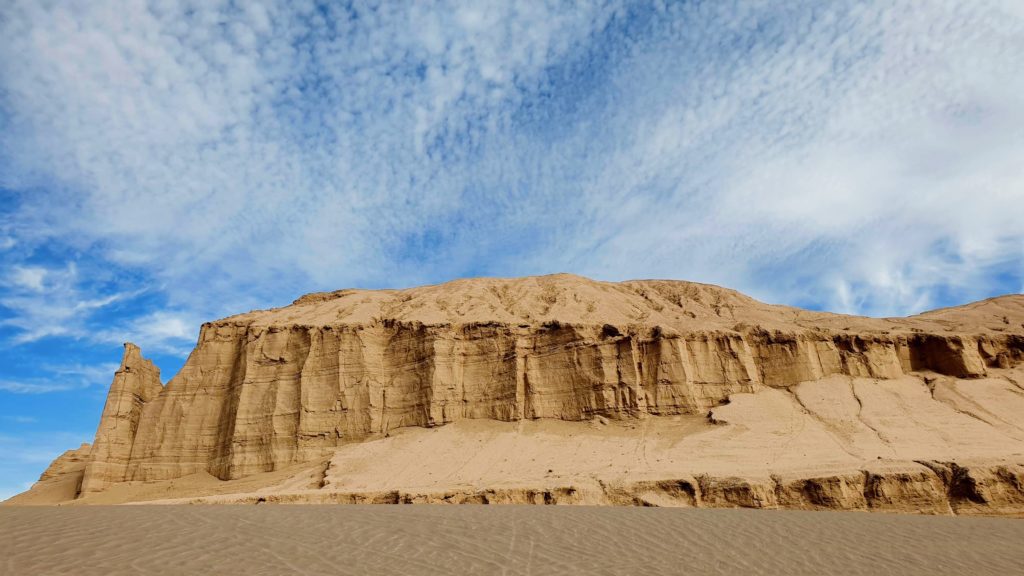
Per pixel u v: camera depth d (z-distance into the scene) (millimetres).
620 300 85500
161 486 67125
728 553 19672
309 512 26828
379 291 92062
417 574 15898
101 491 67250
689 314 84188
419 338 72250
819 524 26453
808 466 48844
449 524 23406
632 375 65562
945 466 46656
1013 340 68625
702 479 47281
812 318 82250
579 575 16422
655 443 57938
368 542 19562
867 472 46344
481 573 16234
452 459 58844
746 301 91000
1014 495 44000
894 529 25844
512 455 58438
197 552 17281
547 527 23250
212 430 71938
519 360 69688
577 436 61844
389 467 58156
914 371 68312
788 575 17141
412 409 68562
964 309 84062
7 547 16688
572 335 69875
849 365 67625
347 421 68000
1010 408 58500
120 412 72562
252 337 73938
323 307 82375
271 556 17188
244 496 50750
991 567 18688
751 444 55000
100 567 15172
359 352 71875
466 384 70000
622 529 23266
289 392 70000
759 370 68750
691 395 64188
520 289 86938
